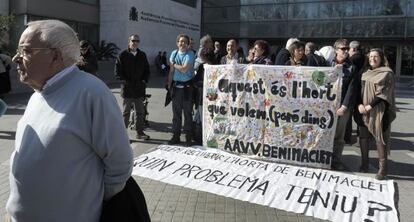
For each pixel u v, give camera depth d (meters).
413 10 32.53
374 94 5.65
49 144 1.97
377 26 34.00
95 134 2.04
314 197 5.06
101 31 29.45
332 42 36.38
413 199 5.16
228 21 40.06
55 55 2.05
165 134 8.64
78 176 2.03
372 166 6.61
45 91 2.05
